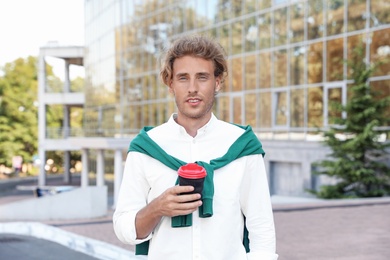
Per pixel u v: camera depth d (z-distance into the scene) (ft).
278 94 72.28
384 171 51.42
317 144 62.28
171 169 7.18
